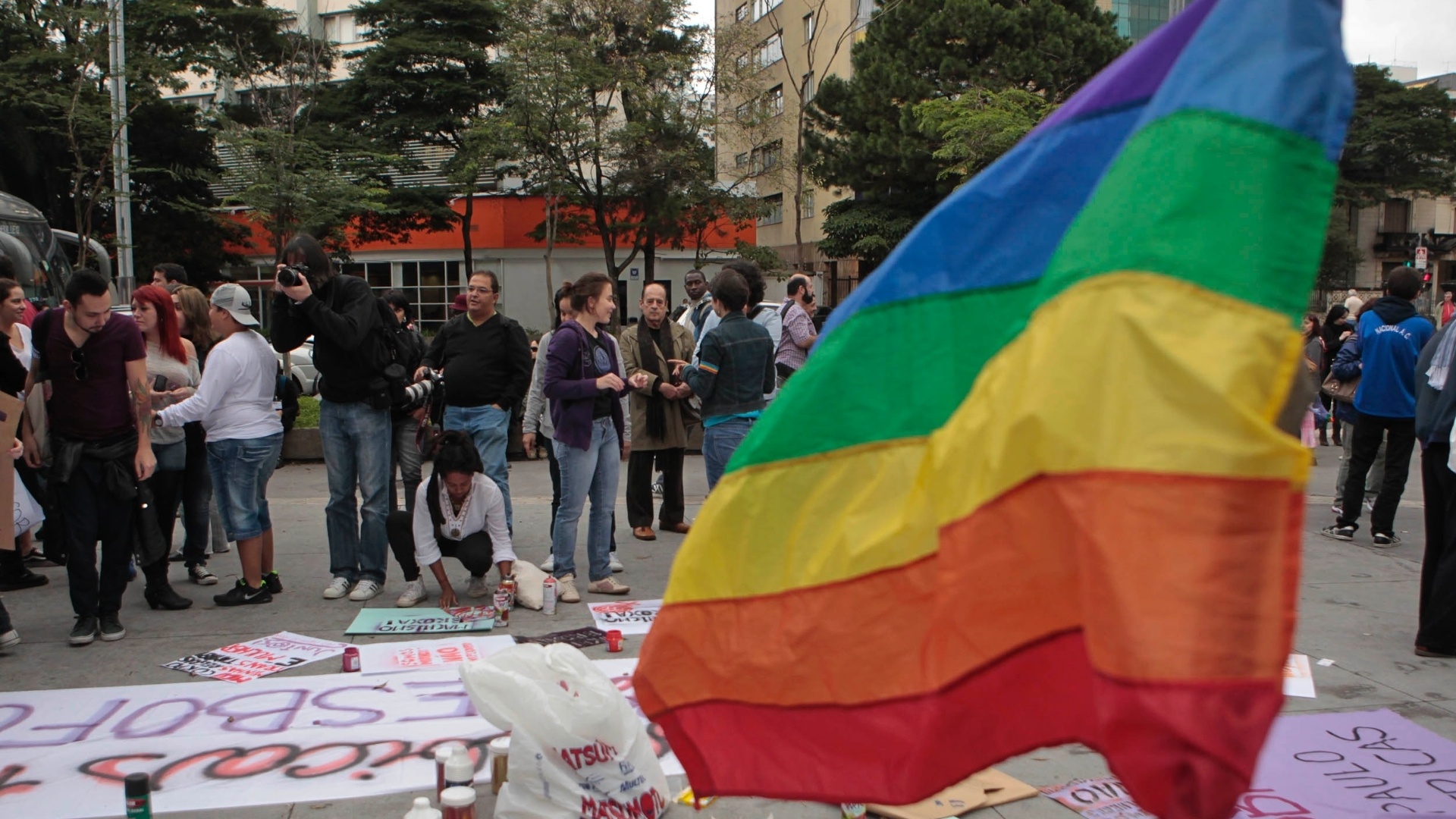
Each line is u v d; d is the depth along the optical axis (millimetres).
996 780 3520
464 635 5211
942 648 1703
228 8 30031
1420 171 42500
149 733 3975
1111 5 36094
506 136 25375
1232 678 1309
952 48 25625
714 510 2043
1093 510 1429
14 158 25578
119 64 17734
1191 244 1442
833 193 34656
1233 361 1388
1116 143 1812
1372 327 7367
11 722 4090
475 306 6375
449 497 5590
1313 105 1459
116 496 5094
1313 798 3473
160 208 30344
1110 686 1374
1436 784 3572
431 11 30703
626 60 26172
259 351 5734
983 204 1898
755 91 27750
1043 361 1527
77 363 4992
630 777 3127
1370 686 4562
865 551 1911
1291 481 1352
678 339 7598
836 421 1964
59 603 5922
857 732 1927
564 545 5992
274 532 7719
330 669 4719
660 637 2088
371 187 25969
